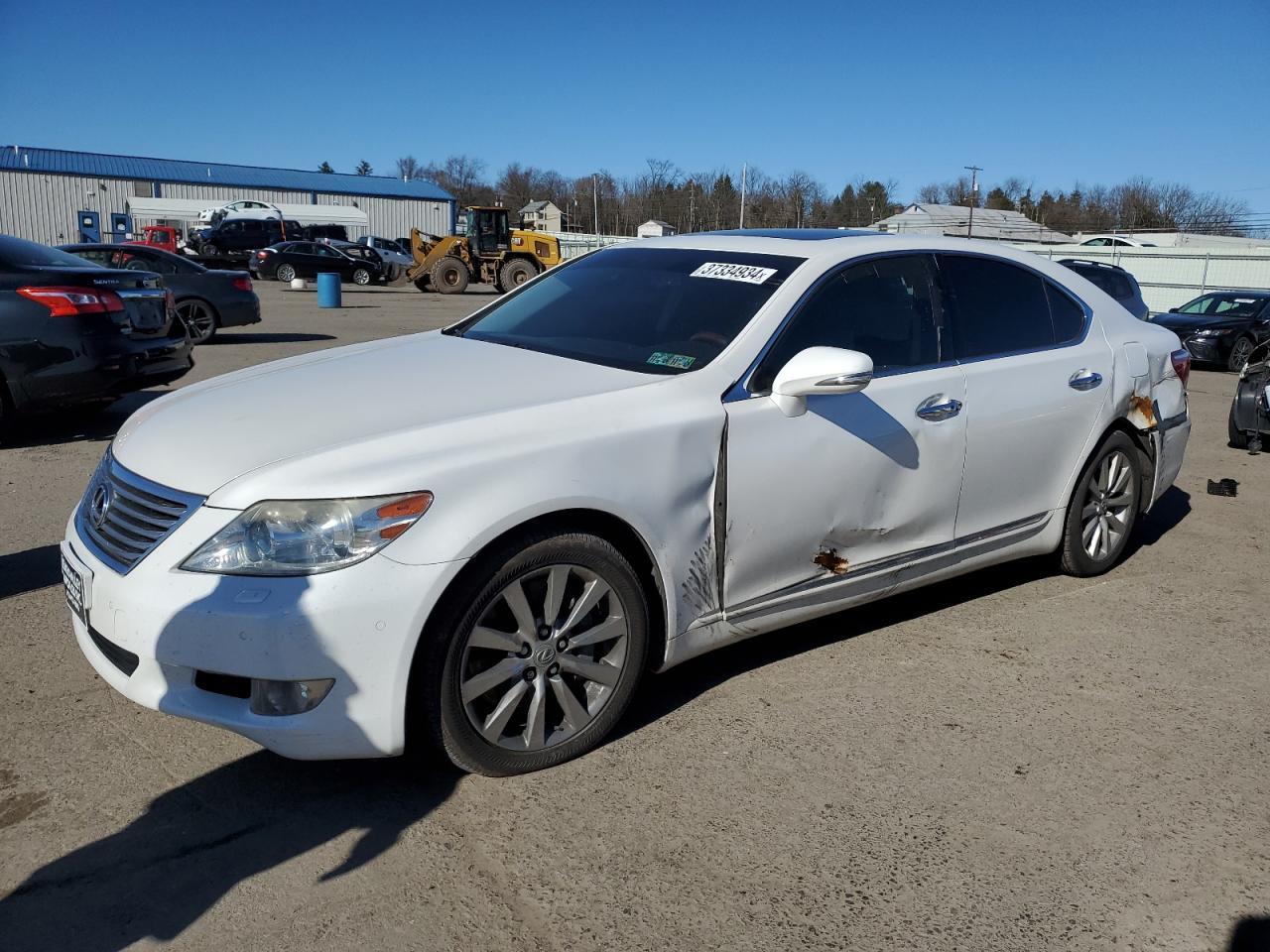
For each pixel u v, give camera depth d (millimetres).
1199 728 3535
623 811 2924
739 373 3451
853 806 2988
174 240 41219
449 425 2973
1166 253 33969
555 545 2988
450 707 2885
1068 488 4617
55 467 6699
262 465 2805
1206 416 10945
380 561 2707
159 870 2613
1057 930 2502
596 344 3777
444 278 32031
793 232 4391
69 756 3129
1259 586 5008
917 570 4051
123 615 2771
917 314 4047
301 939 2381
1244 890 2682
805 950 2402
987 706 3641
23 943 2342
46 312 7012
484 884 2598
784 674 3848
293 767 3111
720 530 3363
